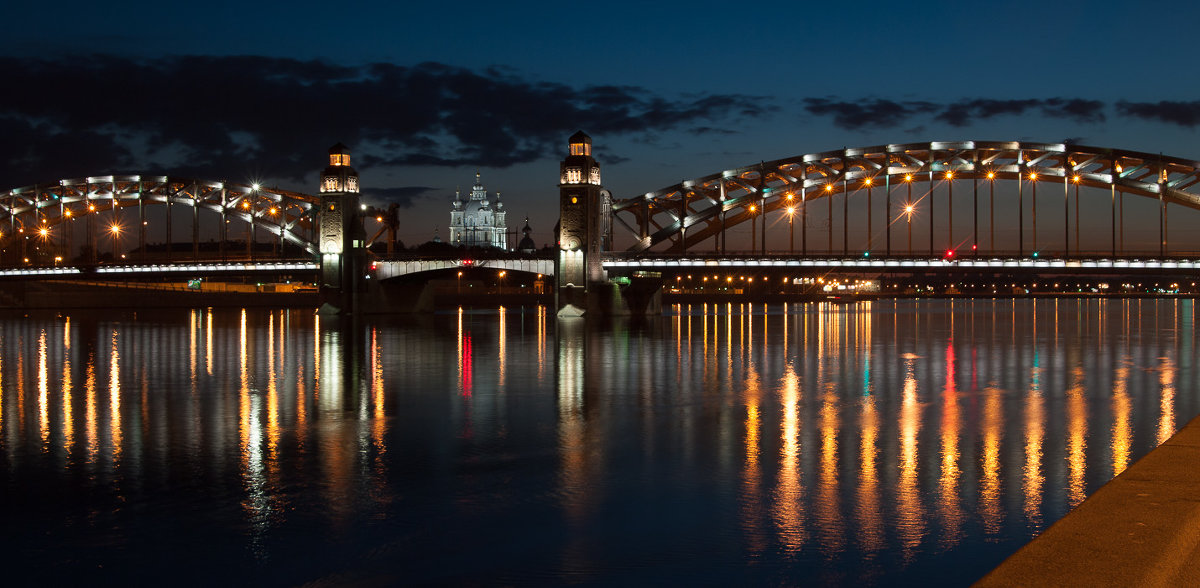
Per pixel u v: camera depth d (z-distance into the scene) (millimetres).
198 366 62750
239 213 171750
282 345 82188
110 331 104188
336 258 155125
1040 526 22531
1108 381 52469
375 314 157875
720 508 24422
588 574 19844
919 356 70062
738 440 33812
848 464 29375
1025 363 64125
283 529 23109
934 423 37344
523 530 22828
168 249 179875
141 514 24453
